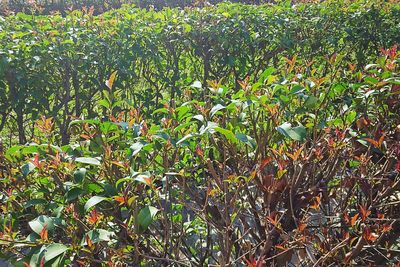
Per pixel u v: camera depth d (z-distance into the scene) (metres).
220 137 2.93
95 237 2.33
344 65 6.10
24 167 2.61
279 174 2.63
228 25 5.71
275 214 2.71
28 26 5.35
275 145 2.93
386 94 3.11
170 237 2.80
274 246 2.77
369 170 3.01
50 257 2.21
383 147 3.02
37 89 4.80
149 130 2.73
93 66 5.07
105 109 5.15
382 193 2.81
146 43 5.30
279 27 5.93
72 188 2.56
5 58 4.57
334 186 3.06
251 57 5.95
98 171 2.81
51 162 2.59
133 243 2.73
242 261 2.85
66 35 5.07
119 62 5.09
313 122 3.15
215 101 3.10
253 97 2.84
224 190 2.70
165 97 5.66
